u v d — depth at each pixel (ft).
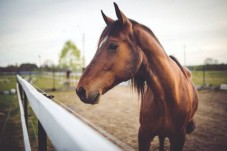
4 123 17.52
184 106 7.38
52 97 5.96
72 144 1.58
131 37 6.45
